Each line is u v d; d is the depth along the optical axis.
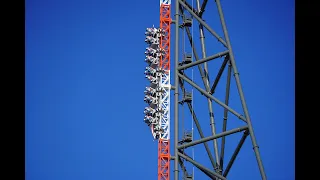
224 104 83.94
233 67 84.62
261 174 78.75
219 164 87.62
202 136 90.44
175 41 89.62
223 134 82.56
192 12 90.12
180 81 90.44
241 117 82.38
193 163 83.75
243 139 82.12
